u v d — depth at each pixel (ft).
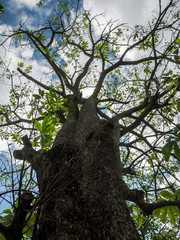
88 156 5.82
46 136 5.89
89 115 9.21
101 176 5.33
